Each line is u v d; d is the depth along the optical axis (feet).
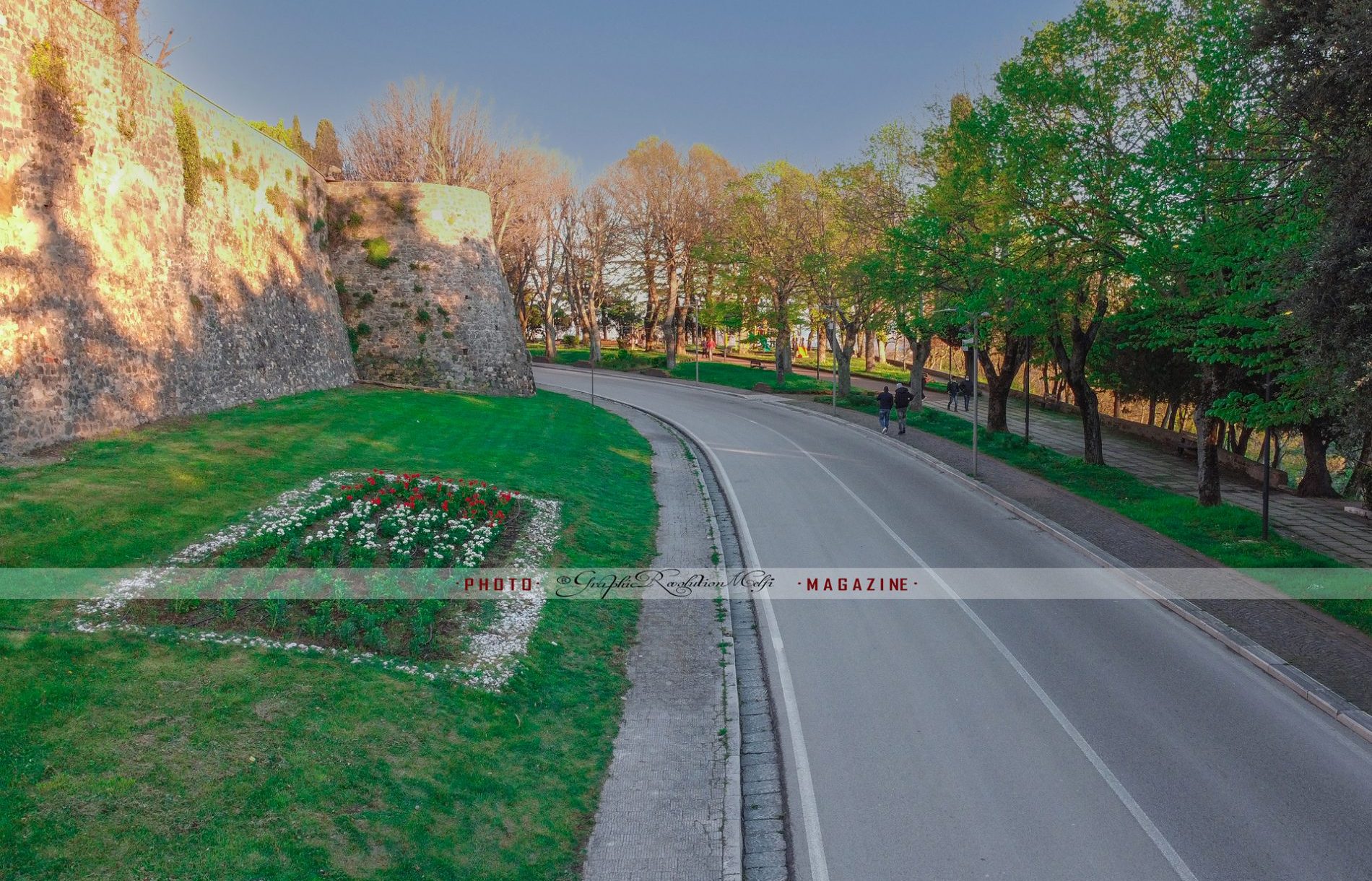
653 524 57.00
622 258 198.90
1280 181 45.39
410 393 95.96
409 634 33.19
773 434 99.66
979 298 76.23
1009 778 27.12
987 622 40.60
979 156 82.84
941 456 86.12
